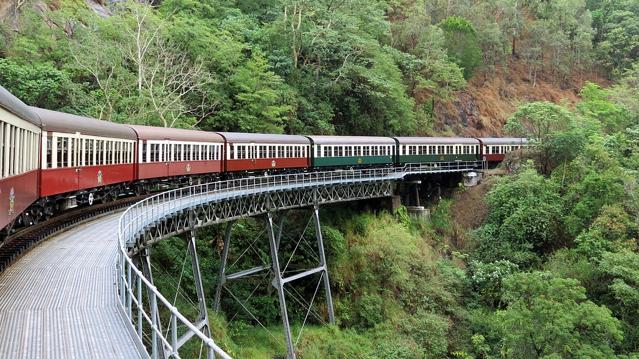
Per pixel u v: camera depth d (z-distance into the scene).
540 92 82.88
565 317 25.31
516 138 60.16
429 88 65.56
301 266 36.66
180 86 43.34
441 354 33.62
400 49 68.69
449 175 53.03
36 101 36.62
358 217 42.00
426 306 36.62
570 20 88.00
